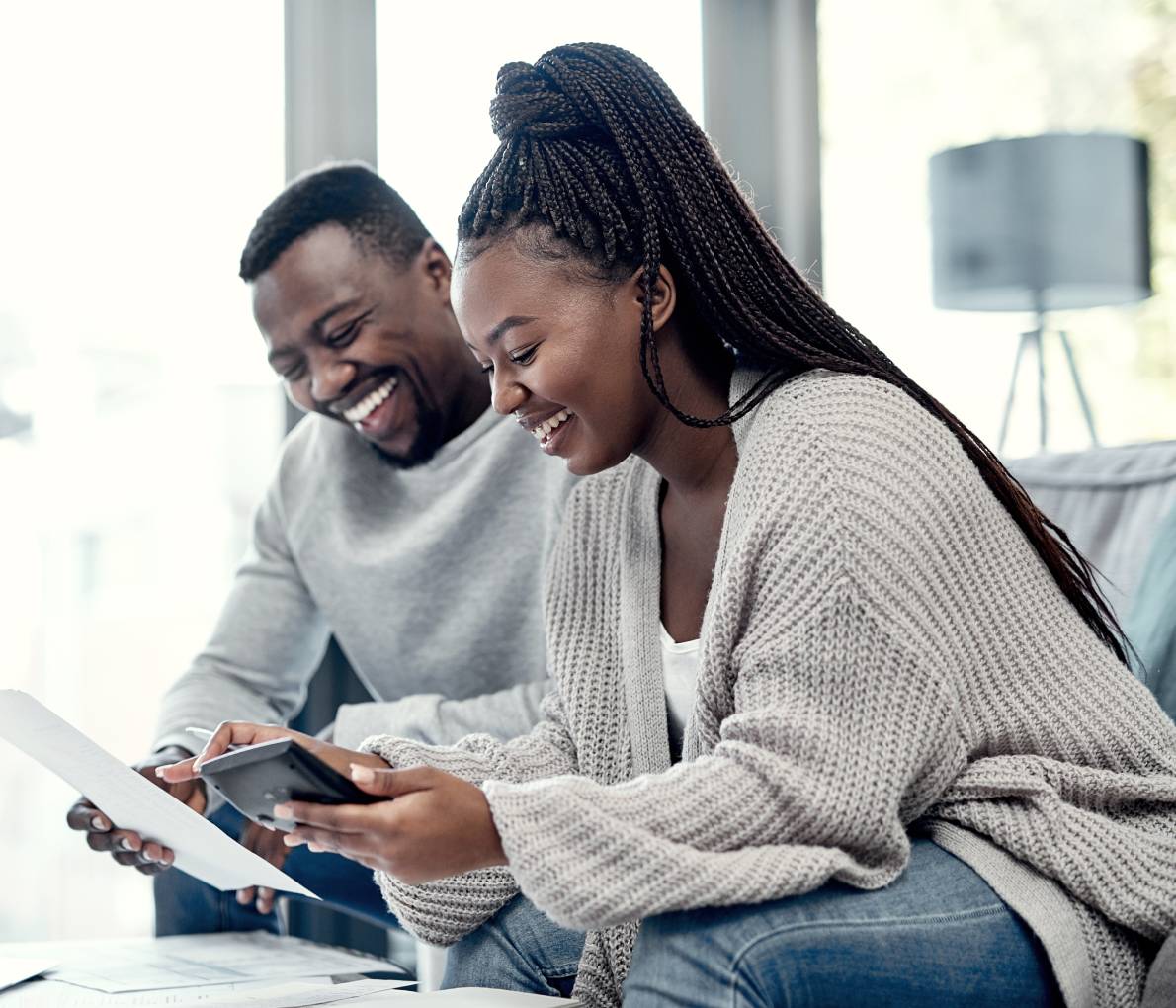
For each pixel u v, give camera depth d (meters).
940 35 2.45
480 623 1.55
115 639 2.11
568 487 1.48
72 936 2.11
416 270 1.57
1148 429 2.42
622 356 0.98
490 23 2.10
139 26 2.06
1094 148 2.28
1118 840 0.84
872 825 0.80
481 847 0.79
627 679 1.08
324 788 0.76
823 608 0.83
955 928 0.80
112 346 2.08
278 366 1.58
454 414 1.60
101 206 2.05
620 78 1.00
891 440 0.89
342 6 2.02
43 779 2.12
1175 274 2.43
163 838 1.17
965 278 2.29
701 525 1.07
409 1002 0.91
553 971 1.03
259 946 1.31
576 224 0.96
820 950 0.75
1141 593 1.21
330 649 1.94
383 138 2.04
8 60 2.02
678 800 0.79
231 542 2.13
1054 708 0.89
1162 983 0.79
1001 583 0.90
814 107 2.33
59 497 2.08
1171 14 2.46
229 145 2.06
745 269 0.99
